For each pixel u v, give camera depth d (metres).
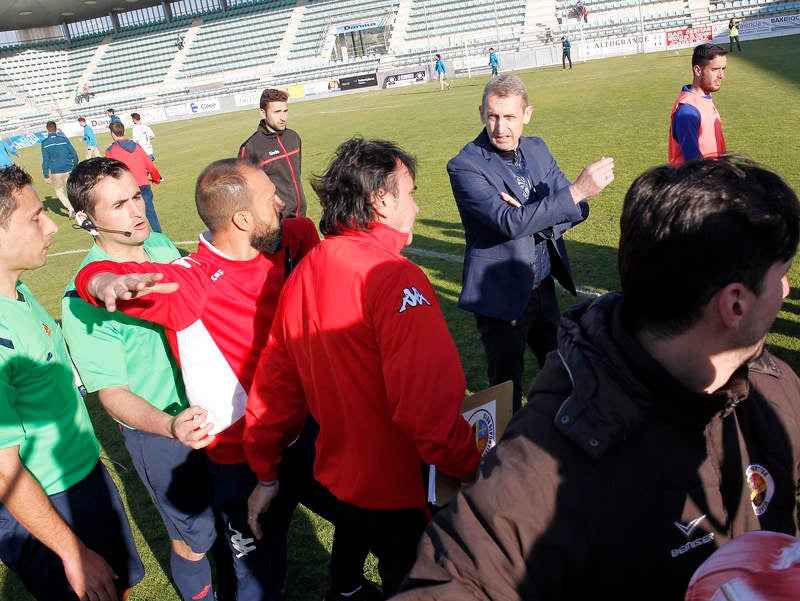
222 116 32.28
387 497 1.98
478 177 3.07
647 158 9.68
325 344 1.86
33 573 2.23
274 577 2.53
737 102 12.66
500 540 0.97
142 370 2.44
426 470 2.00
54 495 2.23
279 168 5.73
